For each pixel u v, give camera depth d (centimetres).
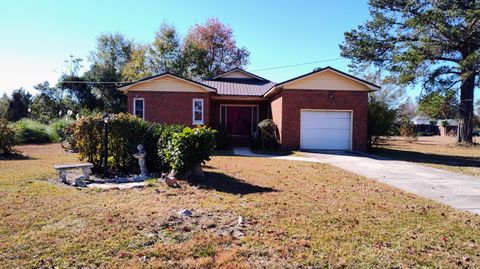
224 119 2181
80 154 905
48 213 488
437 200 657
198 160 789
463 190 764
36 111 3278
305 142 1691
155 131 904
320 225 466
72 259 340
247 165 1103
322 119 1695
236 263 340
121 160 913
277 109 1786
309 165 1145
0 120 1315
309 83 1680
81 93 3394
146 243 384
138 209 516
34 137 2075
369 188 763
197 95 1809
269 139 1750
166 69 3838
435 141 3238
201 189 680
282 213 518
